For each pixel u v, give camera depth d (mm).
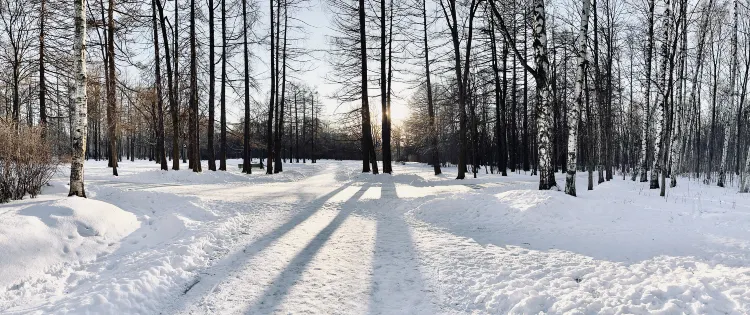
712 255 5566
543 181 11398
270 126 25391
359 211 10688
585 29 11320
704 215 8070
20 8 17172
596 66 17938
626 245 6402
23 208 6375
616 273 4996
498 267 5520
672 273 4898
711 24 20047
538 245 6668
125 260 5660
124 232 6934
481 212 9289
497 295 4508
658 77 18375
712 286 4250
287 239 7352
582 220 8125
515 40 21562
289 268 5645
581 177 24484
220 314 4184
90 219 6551
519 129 38031
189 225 7805
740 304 3809
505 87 28719
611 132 23188
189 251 6082
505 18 17703
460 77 21109
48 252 5383
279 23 24938
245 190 15578
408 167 41688
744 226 7020
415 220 9391
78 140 9047
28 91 21359
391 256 6238
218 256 6203
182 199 10234
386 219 9531
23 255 5051
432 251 6469
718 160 38469
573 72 24406
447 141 30672
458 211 9680
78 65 9078
